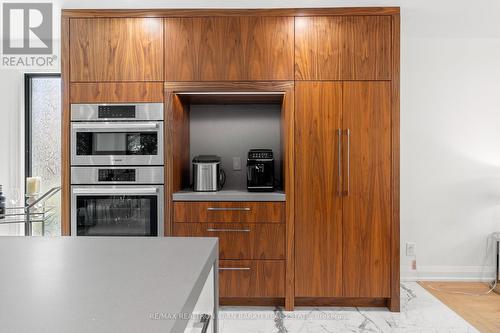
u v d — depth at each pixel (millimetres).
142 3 2629
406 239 3438
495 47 3371
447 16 2857
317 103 2693
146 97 2721
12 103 3414
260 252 2730
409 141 3402
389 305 2732
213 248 1153
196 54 2717
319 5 2654
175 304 687
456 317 2623
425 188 3418
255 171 2869
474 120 3395
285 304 2730
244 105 3383
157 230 2736
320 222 2709
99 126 2699
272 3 2619
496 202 3400
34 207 3258
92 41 2719
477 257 3426
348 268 2709
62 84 2725
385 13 2658
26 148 3471
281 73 2695
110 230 2738
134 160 2730
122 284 797
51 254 1045
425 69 3385
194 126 3389
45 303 687
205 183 2875
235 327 2469
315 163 2707
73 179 2738
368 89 2678
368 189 2695
